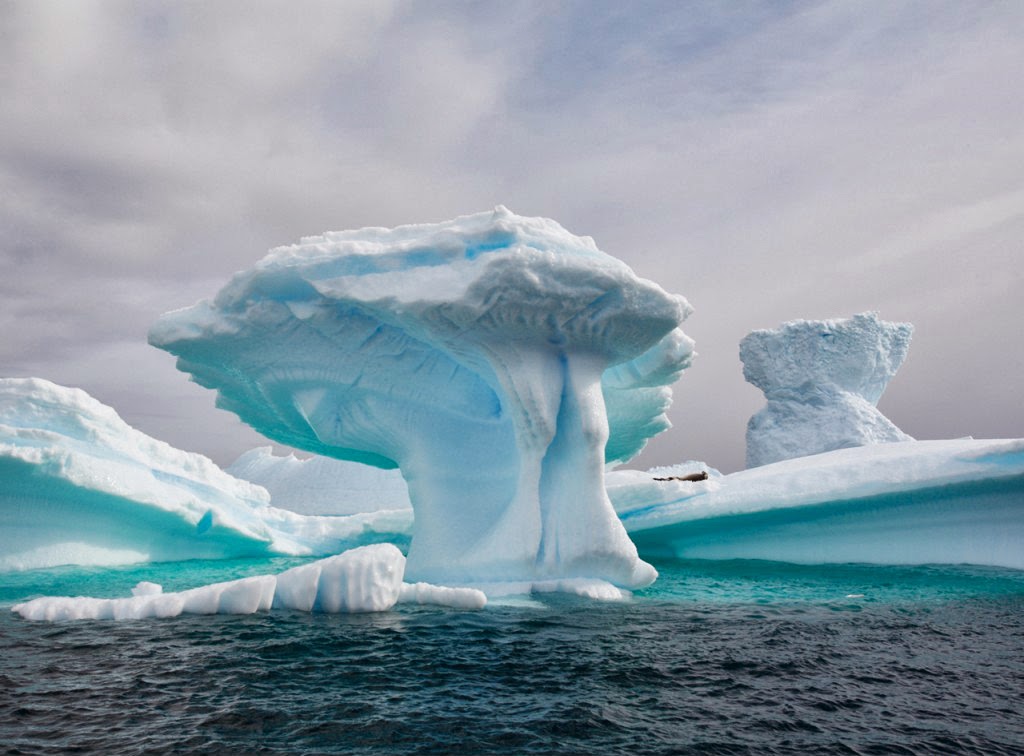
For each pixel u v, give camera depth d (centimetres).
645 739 543
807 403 3391
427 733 550
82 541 1631
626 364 1448
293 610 1021
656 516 1870
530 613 1021
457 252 1189
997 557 1584
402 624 929
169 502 1712
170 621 943
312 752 512
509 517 1234
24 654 767
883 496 1628
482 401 1494
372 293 1203
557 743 533
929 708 628
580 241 1259
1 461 1377
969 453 1583
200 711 593
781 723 584
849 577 1472
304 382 1466
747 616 1029
